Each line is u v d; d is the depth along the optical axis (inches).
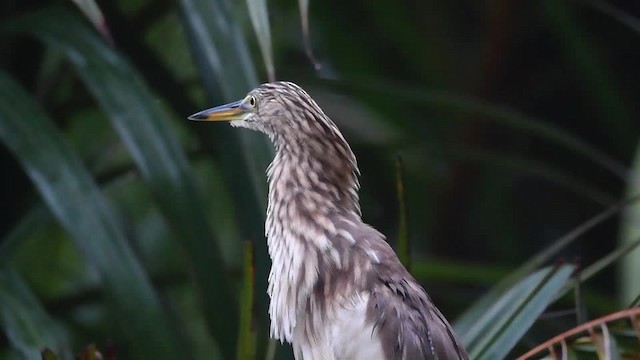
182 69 523.8
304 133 314.2
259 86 327.0
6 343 367.2
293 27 546.6
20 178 397.7
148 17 404.8
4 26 355.3
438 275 414.3
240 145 322.7
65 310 404.2
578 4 540.7
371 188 528.1
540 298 288.8
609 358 242.4
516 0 539.8
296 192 308.3
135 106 327.3
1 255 358.0
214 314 314.7
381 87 407.2
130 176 402.0
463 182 540.7
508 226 546.3
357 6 530.0
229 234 518.9
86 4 292.2
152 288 311.6
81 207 315.6
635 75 547.5
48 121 325.7
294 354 302.0
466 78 550.9
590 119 563.2
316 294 292.8
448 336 284.2
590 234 559.5
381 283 287.6
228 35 334.0
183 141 488.4
